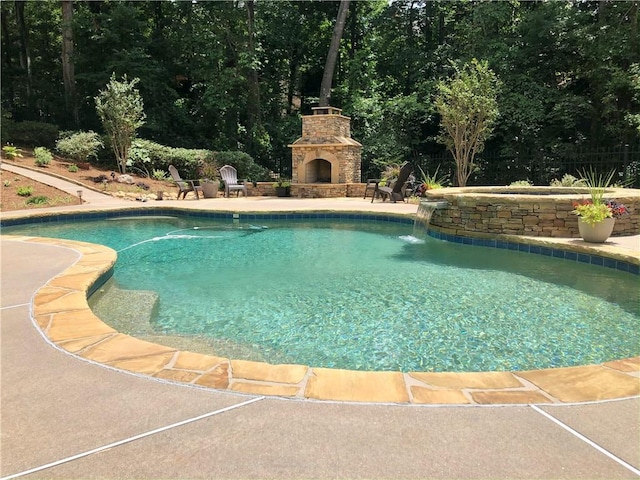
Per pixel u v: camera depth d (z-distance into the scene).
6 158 15.64
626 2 15.11
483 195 8.23
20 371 2.63
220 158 18.45
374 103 21.02
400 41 23.09
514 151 17.77
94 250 6.33
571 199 7.29
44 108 23.69
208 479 1.73
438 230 8.96
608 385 2.45
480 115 14.75
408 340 3.84
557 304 4.73
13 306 3.83
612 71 15.17
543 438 1.97
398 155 19.47
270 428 2.06
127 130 16.56
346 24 23.94
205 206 12.27
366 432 2.02
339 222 11.12
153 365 2.71
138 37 21.78
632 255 5.77
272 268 6.46
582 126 18.00
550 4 16.81
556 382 2.49
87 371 2.63
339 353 3.59
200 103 23.02
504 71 17.58
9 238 7.30
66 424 2.10
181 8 22.14
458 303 4.80
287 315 4.47
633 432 2.01
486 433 2.01
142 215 12.21
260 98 23.66
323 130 16.16
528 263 6.61
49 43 28.27
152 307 4.66
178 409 2.22
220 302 4.90
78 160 17.30
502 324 4.18
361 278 5.86
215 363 2.74
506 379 2.53
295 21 23.17
